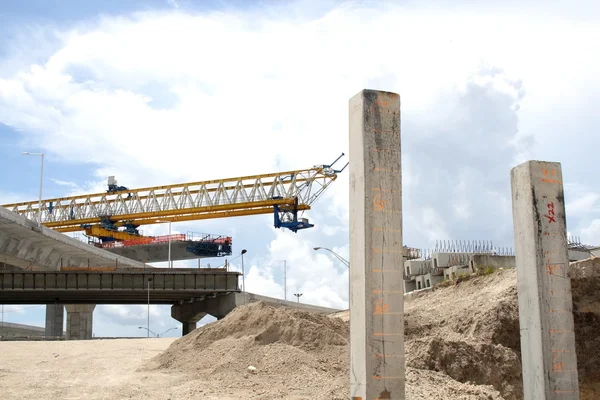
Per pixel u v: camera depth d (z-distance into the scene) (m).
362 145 15.73
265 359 24.41
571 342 17.36
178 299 85.31
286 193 113.56
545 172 17.98
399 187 15.78
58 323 98.50
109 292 76.81
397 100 16.16
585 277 30.88
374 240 15.38
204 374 24.19
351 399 15.48
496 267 38.91
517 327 29.59
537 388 17.22
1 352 33.91
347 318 40.25
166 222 125.25
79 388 22.80
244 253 85.00
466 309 31.75
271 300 90.19
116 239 127.88
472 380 25.64
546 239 17.67
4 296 79.88
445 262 43.16
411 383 23.06
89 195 130.75
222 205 115.25
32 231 77.50
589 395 28.75
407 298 40.38
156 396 21.12
